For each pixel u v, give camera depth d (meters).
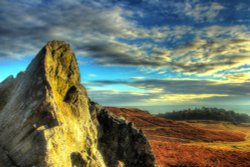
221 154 62.75
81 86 24.39
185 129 116.94
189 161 51.16
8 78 26.16
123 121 27.59
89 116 23.73
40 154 16.56
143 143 26.77
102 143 25.33
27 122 18.03
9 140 18.42
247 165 53.06
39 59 20.89
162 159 50.25
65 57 22.84
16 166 16.95
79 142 20.73
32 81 19.78
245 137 123.19
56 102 19.27
